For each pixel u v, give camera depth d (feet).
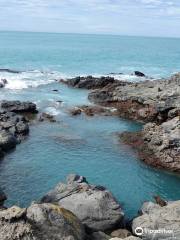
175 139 119.14
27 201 91.71
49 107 180.04
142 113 164.96
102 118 167.02
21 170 109.19
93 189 85.51
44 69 306.35
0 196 90.74
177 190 103.65
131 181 106.93
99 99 195.42
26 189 97.91
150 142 127.85
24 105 167.02
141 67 371.97
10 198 92.73
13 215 58.03
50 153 122.72
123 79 274.36
